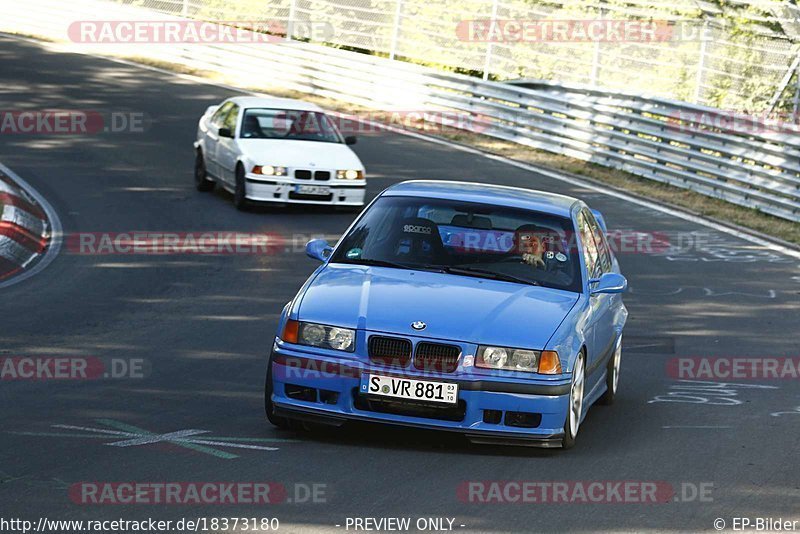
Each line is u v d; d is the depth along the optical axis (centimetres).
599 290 2220
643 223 5025
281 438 1966
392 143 6581
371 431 2067
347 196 4828
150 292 3412
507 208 2316
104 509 1524
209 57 8681
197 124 6800
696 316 3484
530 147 6775
